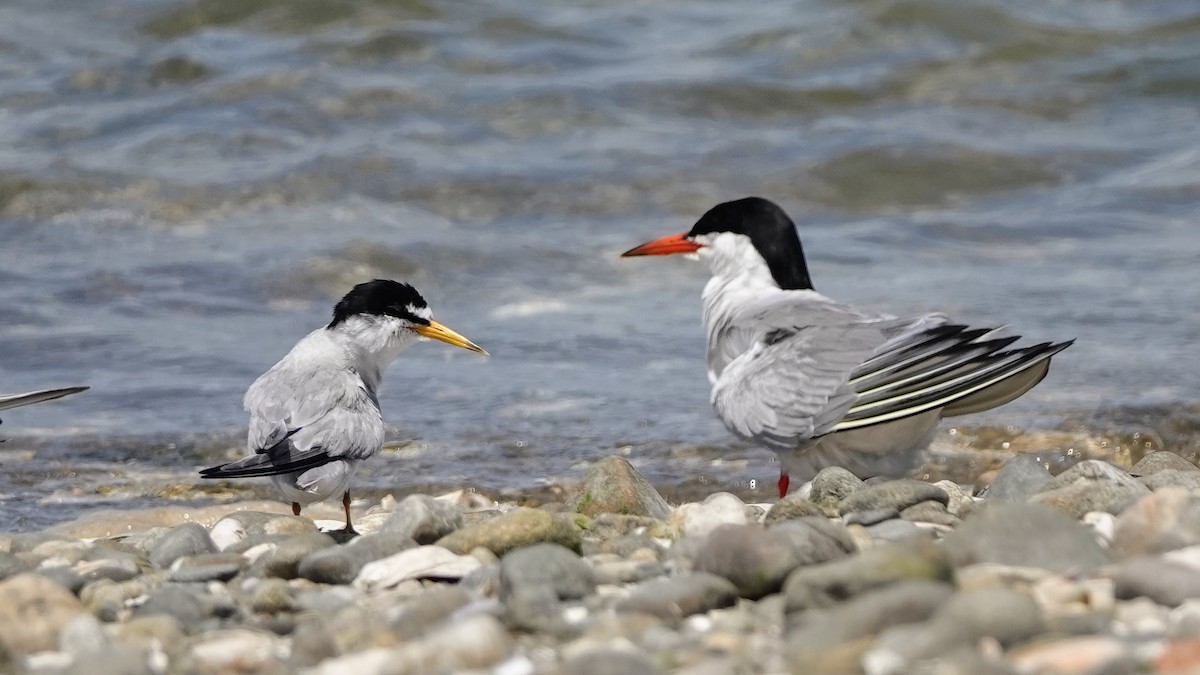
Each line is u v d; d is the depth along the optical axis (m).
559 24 28.42
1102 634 5.14
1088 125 25.22
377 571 7.00
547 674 4.93
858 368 8.66
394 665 5.21
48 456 12.03
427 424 12.85
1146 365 13.82
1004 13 28.34
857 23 28.19
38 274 17.75
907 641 5.00
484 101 24.48
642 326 16.25
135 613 6.57
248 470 8.69
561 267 18.67
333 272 17.88
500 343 15.67
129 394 13.76
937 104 25.92
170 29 27.88
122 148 22.25
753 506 9.33
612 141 23.48
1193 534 6.69
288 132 23.05
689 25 29.12
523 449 12.13
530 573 6.36
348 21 28.09
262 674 5.36
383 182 21.33
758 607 6.09
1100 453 11.66
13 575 7.13
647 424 12.75
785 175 22.41
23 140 22.59
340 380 9.34
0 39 26.53
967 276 17.98
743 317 9.53
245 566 7.50
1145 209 21.08
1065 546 6.45
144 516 10.04
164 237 19.44
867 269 18.53
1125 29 28.03
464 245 18.70
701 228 10.25
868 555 5.83
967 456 11.58
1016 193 22.44
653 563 6.98
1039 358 8.36
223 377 14.39
